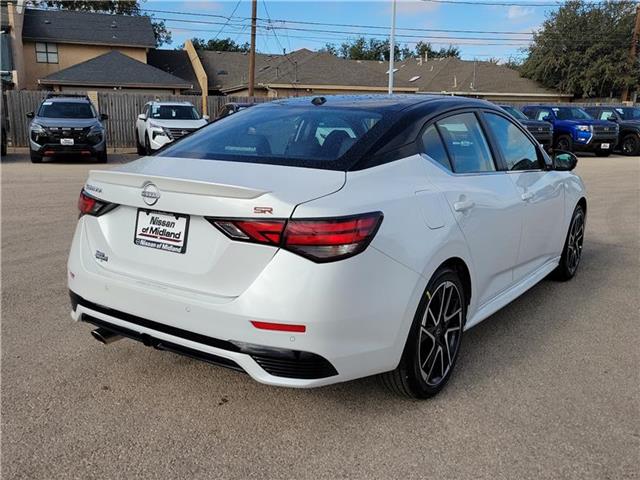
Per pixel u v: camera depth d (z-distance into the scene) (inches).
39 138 605.0
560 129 858.1
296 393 132.6
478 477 103.7
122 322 120.0
